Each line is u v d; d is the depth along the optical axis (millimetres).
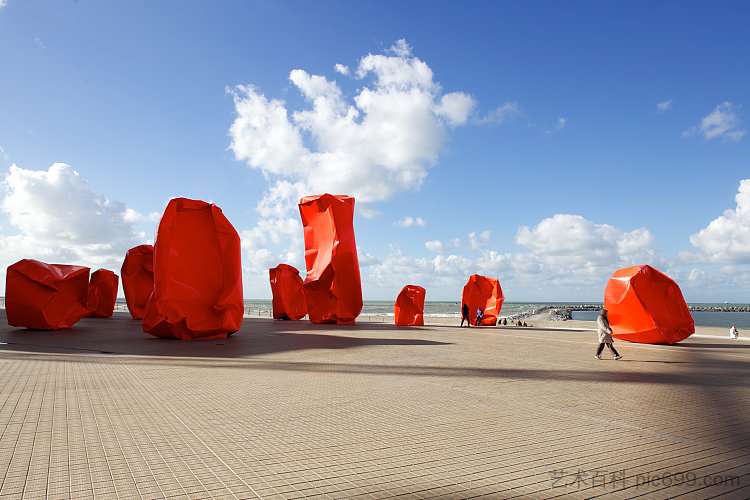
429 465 3846
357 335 17594
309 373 8539
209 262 15938
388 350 12508
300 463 3836
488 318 29562
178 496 3098
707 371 9695
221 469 3650
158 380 7602
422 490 3311
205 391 6746
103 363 9516
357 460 3941
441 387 7340
